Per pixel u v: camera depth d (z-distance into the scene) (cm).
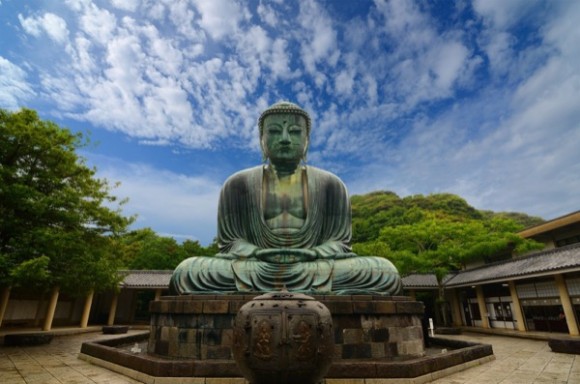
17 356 1255
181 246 4066
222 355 862
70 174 1634
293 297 543
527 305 2314
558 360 1192
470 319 2958
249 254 1108
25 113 1520
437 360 879
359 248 2739
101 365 1030
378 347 891
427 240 2850
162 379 769
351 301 907
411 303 955
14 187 1364
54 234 1410
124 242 1903
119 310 3131
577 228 2883
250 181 1246
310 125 1331
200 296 943
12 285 1372
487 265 2773
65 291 1625
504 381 839
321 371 512
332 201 1255
